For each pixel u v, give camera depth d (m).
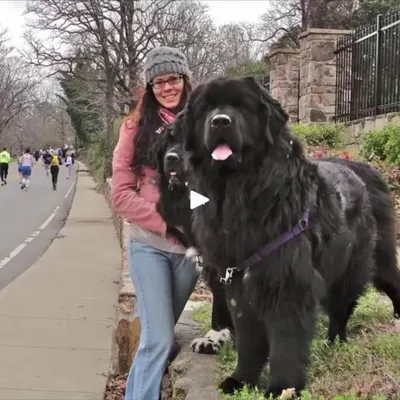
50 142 117.25
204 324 5.01
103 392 5.04
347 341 4.16
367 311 4.77
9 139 108.94
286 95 17.22
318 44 14.99
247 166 3.17
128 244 4.06
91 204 22.41
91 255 11.57
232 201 3.20
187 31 26.77
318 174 3.59
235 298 3.36
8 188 33.41
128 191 3.89
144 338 3.91
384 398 3.00
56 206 22.97
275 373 3.25
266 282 3.20
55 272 9.91
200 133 3.30
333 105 15.08
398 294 4.55
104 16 23.84
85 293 8.39
